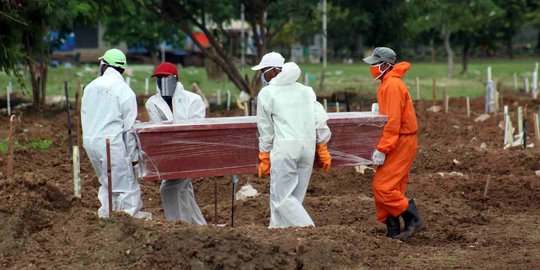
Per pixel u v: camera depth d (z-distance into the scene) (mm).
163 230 9898
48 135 21156
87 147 11219
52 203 10766
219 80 40500
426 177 15773
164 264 9391
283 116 10883
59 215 10445
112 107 11102
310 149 11016
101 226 10156
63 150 19141
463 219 12953
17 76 25484
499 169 16875
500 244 11336
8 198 10602
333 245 9922
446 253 10719
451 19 42438
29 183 10812
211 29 30547
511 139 19344
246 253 9477
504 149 18359
